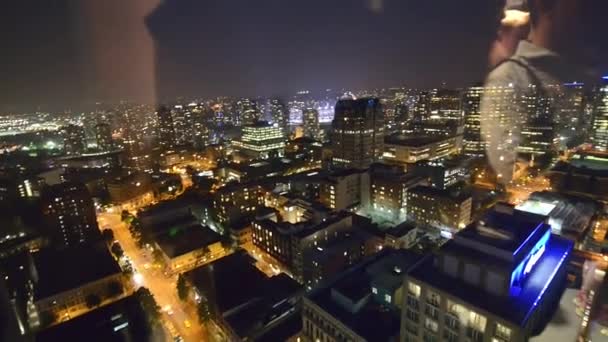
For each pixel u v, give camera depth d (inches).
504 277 1814.7
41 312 3932.1
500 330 1708.9
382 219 6628.9
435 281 2044.8
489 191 7244.1
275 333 3164.4
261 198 6850.4
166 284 4741.6
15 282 4542.3
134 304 3818.9
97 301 4210.1
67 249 5093.5
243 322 3344.0
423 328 2098.9
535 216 2335.1
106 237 5802.2
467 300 1845.5
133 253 5669.3
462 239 2102.6
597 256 3966.5
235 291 3878.0
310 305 2738.7
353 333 2342.5
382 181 6766.7
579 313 2155.5
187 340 3703.3
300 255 4475.9
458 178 7765.8
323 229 4682.6
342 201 6599.4
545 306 2079.2
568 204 5388.8
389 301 2556.6
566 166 7249.0
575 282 2706.7
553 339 1892.2
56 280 4274.1
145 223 5984.3
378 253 3348.9
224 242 5369.1
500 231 2052.2
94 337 3371.1
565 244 2488.9
